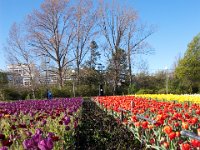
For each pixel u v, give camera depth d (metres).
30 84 52.69
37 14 55.78
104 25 58.06
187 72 54.38
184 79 54.38
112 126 12.61
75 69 57.94
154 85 61.47
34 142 4.48
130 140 9.59
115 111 14.96
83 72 59.50
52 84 57.22
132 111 11.38
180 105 13.77
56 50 56.34
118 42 58.16
